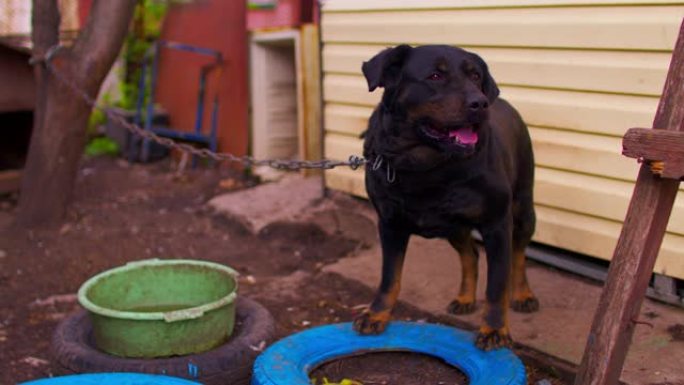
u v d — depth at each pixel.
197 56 8.35
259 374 3.34
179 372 3.45
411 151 3.28
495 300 3.55
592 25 4.37
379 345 3.71
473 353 3.52
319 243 5.75
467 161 3.28
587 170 4.51
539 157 4.76
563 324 4.03
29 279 5.23
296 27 6.99
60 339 3.74
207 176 7.79
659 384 3.39
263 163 3.90
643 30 4.14
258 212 6.31
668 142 2.41
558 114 4.61
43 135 6.10
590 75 4.43
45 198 6.16
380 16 5.68
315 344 3.65
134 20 9.30
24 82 6.88
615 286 2.63
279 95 7.64
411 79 3.22
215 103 8.09
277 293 4.95
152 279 4.16
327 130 6.35
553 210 4.74
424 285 4.73
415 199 3.39
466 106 3.08
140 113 8.61
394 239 3.70
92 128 9.31
